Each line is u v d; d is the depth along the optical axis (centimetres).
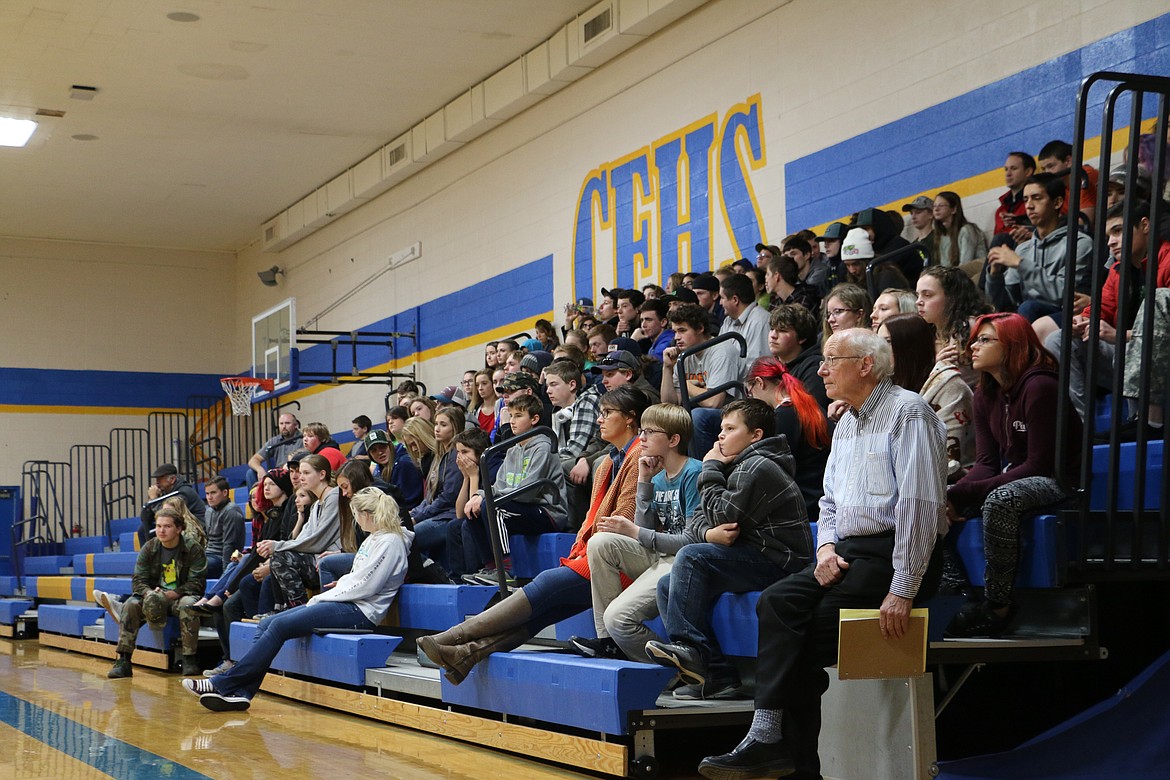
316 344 1466
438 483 662
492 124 1105
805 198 769
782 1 788
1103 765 351
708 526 400
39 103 1121
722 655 407
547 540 548
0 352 1591
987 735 399
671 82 892
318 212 1427
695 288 710
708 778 338
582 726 395
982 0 650
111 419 1641
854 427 346
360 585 591
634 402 487
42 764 436
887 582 333
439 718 487
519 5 932
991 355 366
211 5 920
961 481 368
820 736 381
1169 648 393
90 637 968
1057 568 343
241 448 1678
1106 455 376
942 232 628
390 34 982
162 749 465
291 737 492
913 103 691
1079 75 596
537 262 1054
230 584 742
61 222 1543
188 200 1460
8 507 1491
